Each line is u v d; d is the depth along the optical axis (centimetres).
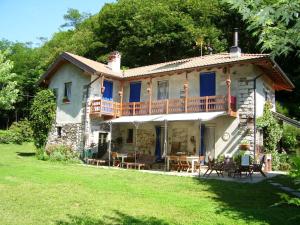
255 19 735
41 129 3000
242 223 862
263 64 2069
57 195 1127
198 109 2298
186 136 2420
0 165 1983
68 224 793
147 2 4844
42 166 2039
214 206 1050
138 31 4553
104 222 819
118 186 1367
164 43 4372
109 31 4981
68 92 2934
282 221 886
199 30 4100
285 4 695
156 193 1240
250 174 1692
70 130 2816
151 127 2655
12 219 813
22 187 1250
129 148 2773
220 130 2236
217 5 4331
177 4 4650
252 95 2134
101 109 2609
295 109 3416
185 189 1355
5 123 5934
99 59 4681
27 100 5669
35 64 5875
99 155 2706
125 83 2908
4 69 1966
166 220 859
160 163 2462
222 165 1762
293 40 725
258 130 2172
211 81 2350
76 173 1745
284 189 1367
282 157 2328
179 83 2536
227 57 2386
